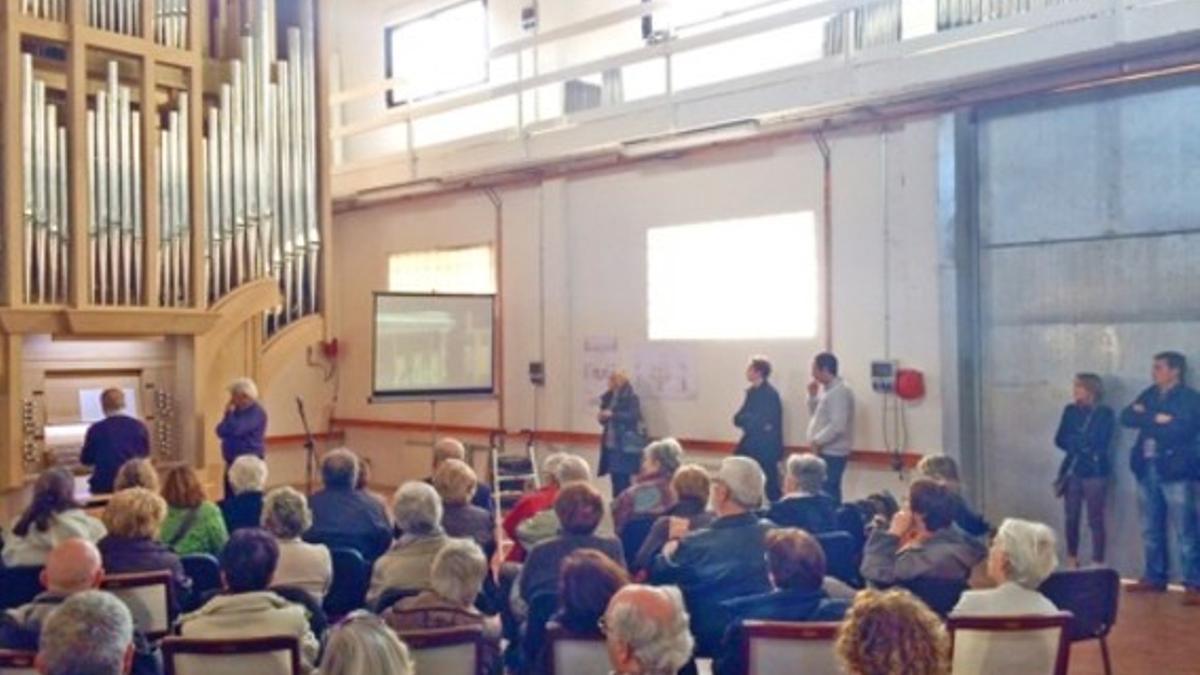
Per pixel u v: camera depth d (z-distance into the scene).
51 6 6.76
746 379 8.58
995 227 7.36
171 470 4.83
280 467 12.03
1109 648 5.15
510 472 9.57
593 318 9.77
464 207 10.98
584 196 9.82
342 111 12.29
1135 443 6.63
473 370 10.12
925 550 3.81
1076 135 6.97
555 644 3.00
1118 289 6.80
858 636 1.88
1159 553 6.41
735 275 8.69
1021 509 7.25
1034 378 7.19
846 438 7.55
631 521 5.02
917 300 7.55
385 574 3.92
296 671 2.95
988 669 3.06
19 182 6.58
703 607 3.76
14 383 6.63
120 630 2.28
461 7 11.09
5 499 6.77
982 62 6.56
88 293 6.85
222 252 7.66
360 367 12.25
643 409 9.30
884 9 7.48
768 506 5.16
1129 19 5.95
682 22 9.34
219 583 4.11
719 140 8.51
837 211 8.00
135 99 7.20
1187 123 6.49
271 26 7.99
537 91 9.73
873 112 7.60
